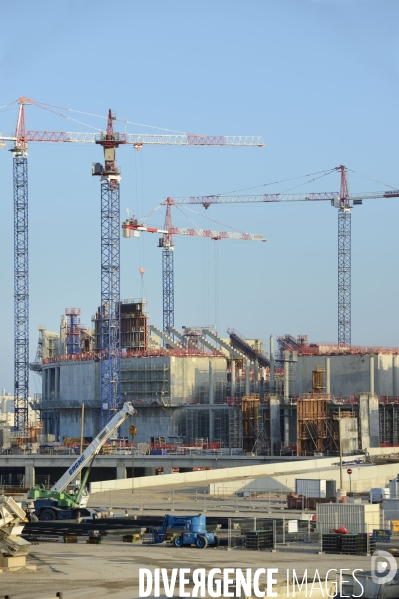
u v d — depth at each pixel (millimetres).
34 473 193500
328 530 88375
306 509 116875
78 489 117312
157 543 86125
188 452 198625
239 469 153375
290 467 155875
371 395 191250
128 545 84875
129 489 143250
